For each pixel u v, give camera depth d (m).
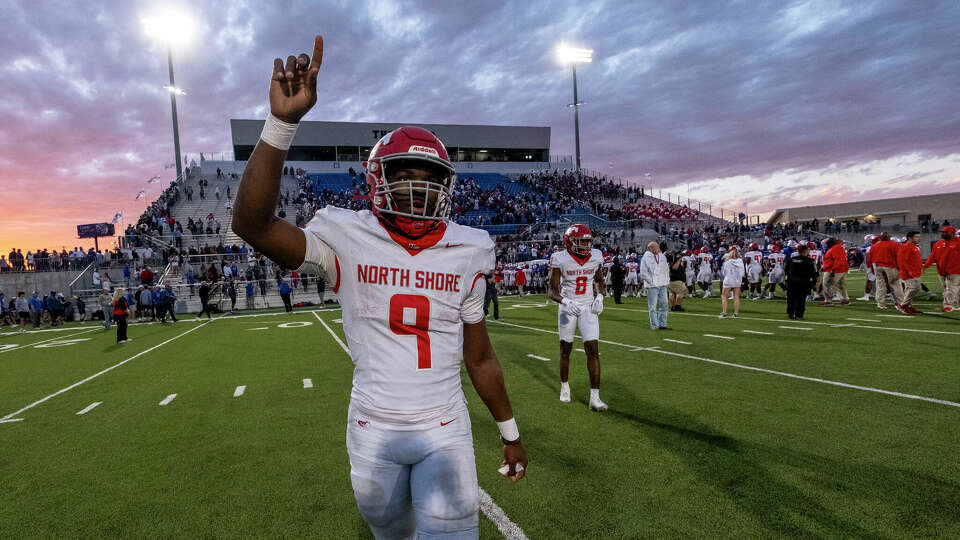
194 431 4.61
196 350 9.71
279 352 8.96
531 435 4.10
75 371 8.12
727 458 3.48
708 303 14.04
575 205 34.62
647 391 5.27
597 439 3.96
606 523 2.73
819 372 5.70
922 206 45.00
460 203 32.56
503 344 8.72
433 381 1.38
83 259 23.31
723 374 5.83
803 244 9.91
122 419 5.12
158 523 2.93
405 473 1.42
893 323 8.87
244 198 1.15
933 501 2.81
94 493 3.37
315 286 20.83
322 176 38.78
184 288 19.86
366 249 1.32
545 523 2.75
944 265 9.98
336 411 5.07
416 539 1.35
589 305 4.81
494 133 46.06
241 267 21.41
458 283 1.40
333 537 2.71
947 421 4.01
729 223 32.44
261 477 3.51
